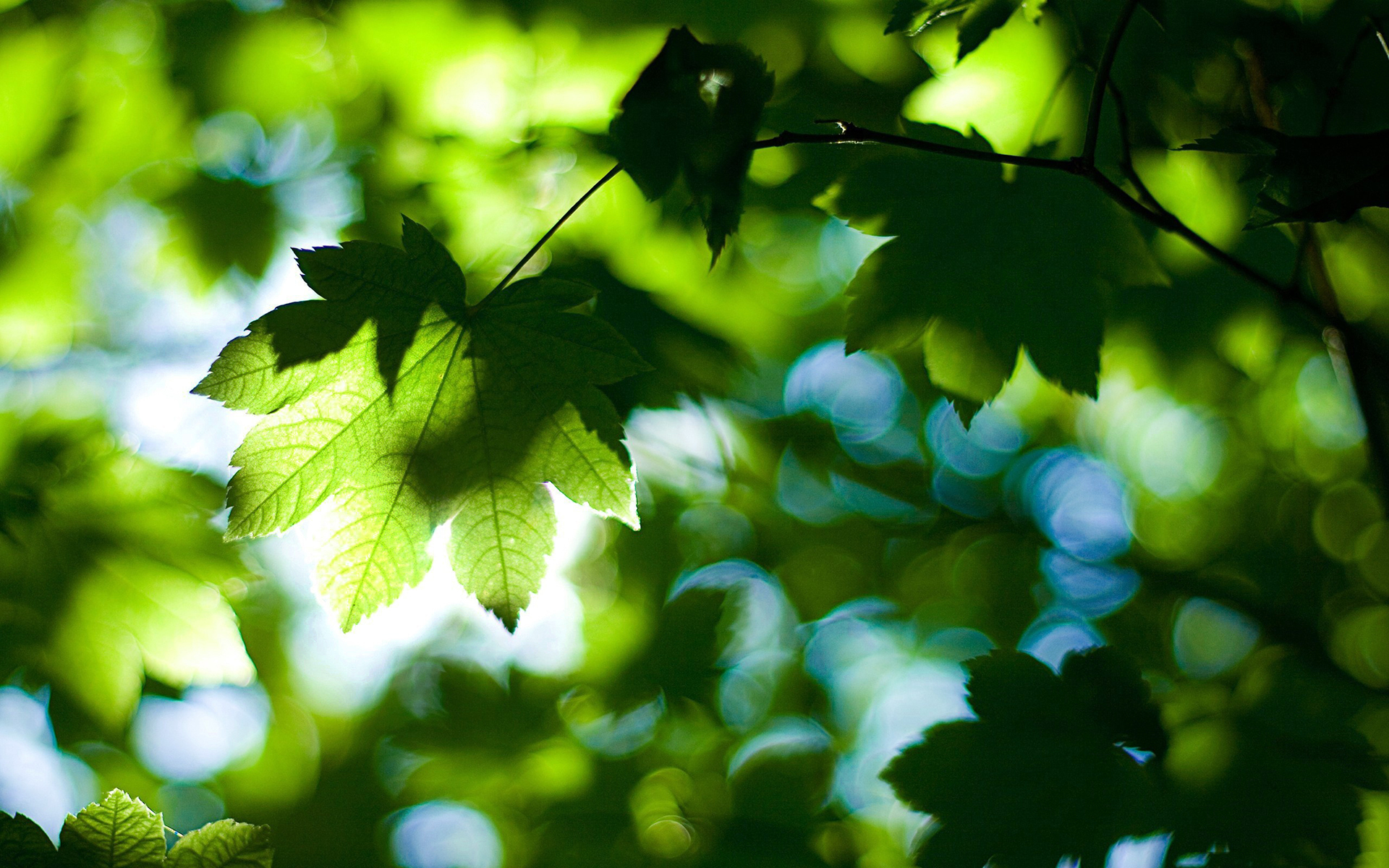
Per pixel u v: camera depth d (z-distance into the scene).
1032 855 1.58
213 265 3.46
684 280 3.50
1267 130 1.21
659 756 3.87
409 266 1.50
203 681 2.83
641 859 3.53
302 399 1.46
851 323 1.88
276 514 1.46
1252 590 4.13
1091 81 2.01
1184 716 1.77
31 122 3.08
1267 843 1.49
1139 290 2.77
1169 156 2.03
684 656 3.57
